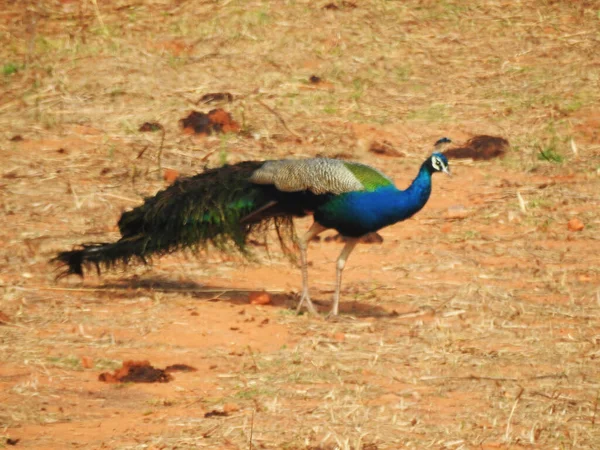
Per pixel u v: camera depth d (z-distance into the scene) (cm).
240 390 2027
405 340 2314
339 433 1827
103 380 2067
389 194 2375
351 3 5041
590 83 4344
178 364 2159
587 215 3225
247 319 2422
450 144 3772
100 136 3666
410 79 4375
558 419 1914
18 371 2100
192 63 4341
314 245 2981
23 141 3591
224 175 2520
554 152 3738
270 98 4072
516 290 2655
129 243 2503
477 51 4672
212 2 5041
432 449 1778
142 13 4931
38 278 2648
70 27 4738
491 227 3131
